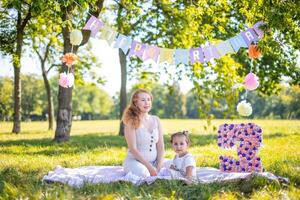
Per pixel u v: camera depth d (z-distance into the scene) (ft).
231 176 19.75
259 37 22.82
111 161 29.55
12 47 59.67
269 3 22.52
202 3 37.78
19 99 69.46
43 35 50.75
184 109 275.59
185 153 21.39
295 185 19.01
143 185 18.84
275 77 58.03
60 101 46.68
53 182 19.69
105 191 17.54
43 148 40.37
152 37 50.14
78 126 132.36
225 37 43.04
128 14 45.96
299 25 24.17
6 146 43.83
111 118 317.22
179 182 18.63
